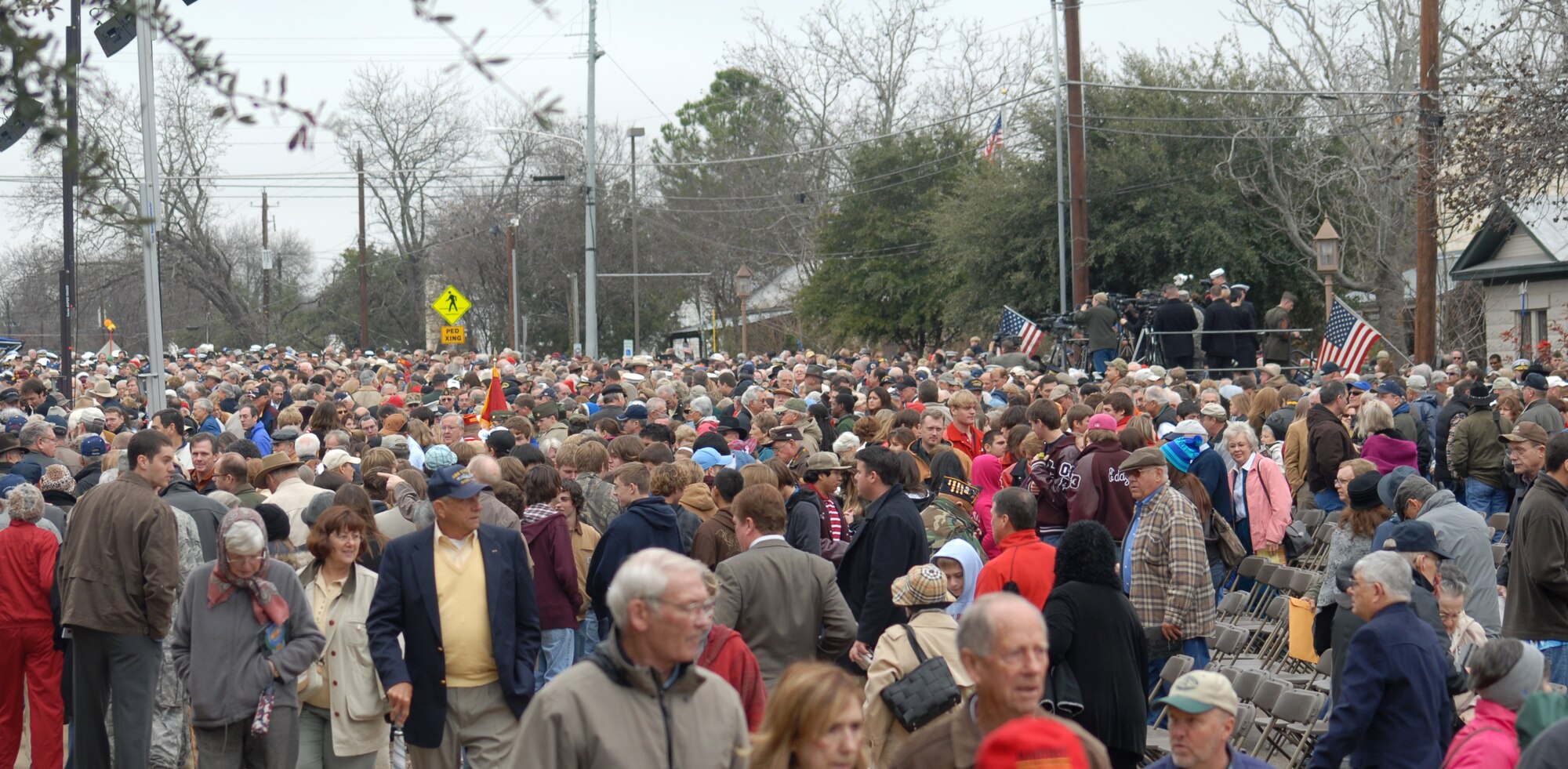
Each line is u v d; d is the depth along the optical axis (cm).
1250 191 4862
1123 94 5194
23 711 1152
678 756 549
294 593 946
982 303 5409
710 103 10531
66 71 506
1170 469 1373
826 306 6981
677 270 8825
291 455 1324
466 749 914
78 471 1548
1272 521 1439
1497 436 1867
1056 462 1337
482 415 2075
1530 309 4525
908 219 6650
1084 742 546
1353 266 5184
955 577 955
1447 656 817
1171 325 3194
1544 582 1016
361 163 7919
